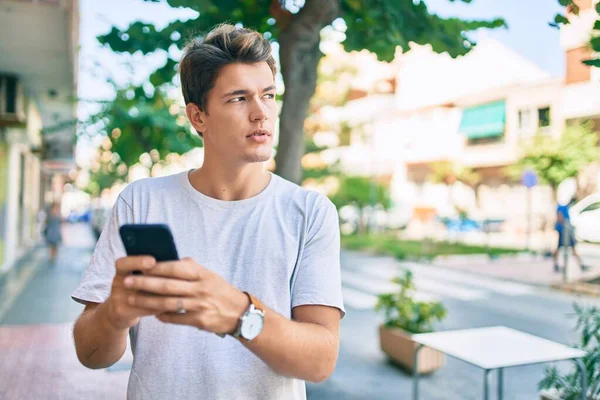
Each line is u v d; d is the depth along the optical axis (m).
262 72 1.28
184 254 1.31
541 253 16.08
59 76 9.61
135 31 3.72
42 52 7.85
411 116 27.25
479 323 7.60
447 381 5.14
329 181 24.70
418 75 26.88
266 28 3.97
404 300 5.79
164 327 1.26
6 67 8.91
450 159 24.48
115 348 1.16
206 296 0.93
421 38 3.52
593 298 9.59
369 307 8.83
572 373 3.39
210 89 1.27
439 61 25.27
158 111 6.77
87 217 46.09
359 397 4.73
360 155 30.48
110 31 3.77
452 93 24.56
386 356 5.94
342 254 17.97
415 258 15.99
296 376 1.10
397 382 5.12
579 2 3.00
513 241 20.53
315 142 23.67
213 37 1.30
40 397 4.13
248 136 1.27
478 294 10.01
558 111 14.38
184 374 1.25
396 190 28.23
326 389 4.92
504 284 11.18
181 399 1.24
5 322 6.93
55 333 6.25
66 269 12.69
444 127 25.14
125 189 1.41
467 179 23.50
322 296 1.25
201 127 1.34
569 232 12.41
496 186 22.91
